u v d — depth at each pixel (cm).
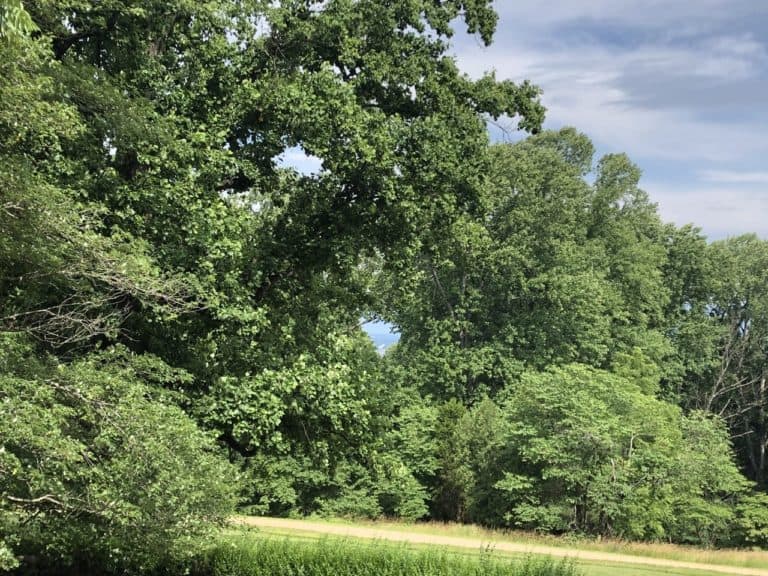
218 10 1232
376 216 1413
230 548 1284
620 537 3152
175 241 1162
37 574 1084
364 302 1662
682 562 2620
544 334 4441
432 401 4469
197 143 1196
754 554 2909
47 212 792
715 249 5900
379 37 1423
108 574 1134
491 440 3809
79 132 998
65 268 852
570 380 3453
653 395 4359
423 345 4750
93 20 1155
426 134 1325
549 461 3253
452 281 4647
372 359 4431
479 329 4784
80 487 738
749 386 5728
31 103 817
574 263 4597
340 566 1288
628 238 5228
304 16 1383
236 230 1187
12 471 649
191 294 1075
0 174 761
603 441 3188
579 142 5431
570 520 3297
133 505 738
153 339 1200
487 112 1509
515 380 4344
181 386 1197
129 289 922
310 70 1372
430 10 1440
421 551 1327
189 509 789
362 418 1363
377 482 3884
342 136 1248
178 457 770
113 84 1143
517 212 4412
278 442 1248
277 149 1336
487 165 1463
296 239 1456
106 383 795
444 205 1379
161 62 1277
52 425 680
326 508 3856
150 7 1175
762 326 5722
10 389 685
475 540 2906
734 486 3725
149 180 1133
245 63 1316
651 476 3225
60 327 931
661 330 5556
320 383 1284
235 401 1184
